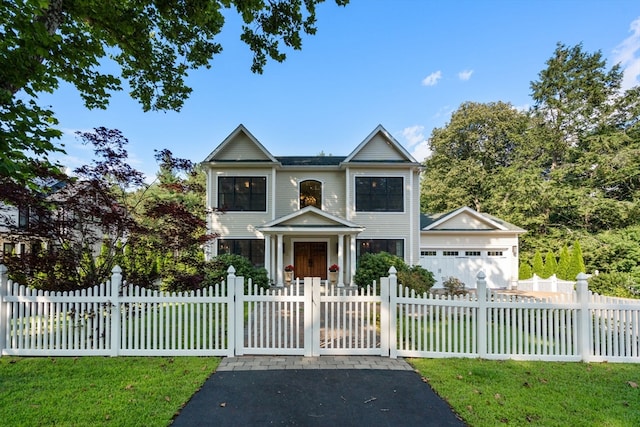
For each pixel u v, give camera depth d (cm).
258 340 629
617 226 2145
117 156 648
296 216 1391
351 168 1519
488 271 1686
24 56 523
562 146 2602
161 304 544
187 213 676
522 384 431
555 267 1908
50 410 351
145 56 761
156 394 394
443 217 1709
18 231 622
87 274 636
